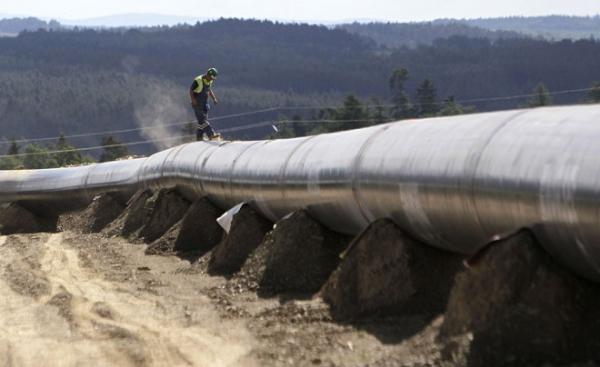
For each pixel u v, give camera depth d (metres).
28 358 19.69
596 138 15.74
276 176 26.55
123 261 33.22
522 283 16.53
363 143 22.62
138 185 44.38
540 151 16.56
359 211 22.45
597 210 15.07
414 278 20.55
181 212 38.34
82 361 19.05
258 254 25.88
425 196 19.23
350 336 19.06
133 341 20.30
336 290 21.39
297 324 20.66
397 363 16.61
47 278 29.77
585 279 16.89
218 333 20.48
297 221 25.09
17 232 51.53
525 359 15.93
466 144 18.55
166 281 27.88
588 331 16.30
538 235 16.64
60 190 50.72
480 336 16.27
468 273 17.23
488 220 17.75
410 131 21.28
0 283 29.72
